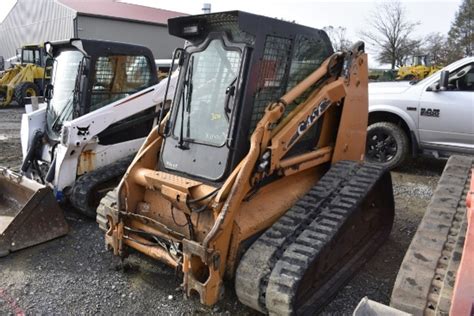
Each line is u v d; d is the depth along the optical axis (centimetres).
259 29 330
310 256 301
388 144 709
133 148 576
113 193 423
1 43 4166
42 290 378
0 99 1814
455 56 4159
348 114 421
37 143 577
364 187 378
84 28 2995
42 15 3381
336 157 422
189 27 356
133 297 365
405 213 545
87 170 538
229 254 319
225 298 357
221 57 346
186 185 329
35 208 455
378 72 2783
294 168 366
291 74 373
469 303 176
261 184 347
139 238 366
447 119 655
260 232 336
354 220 385
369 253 420
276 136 336
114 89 577
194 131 354
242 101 329
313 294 342
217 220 303
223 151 332
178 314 342
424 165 771
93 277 396
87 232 490
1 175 521
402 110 693
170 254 339
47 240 463
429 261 270
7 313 346
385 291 368
